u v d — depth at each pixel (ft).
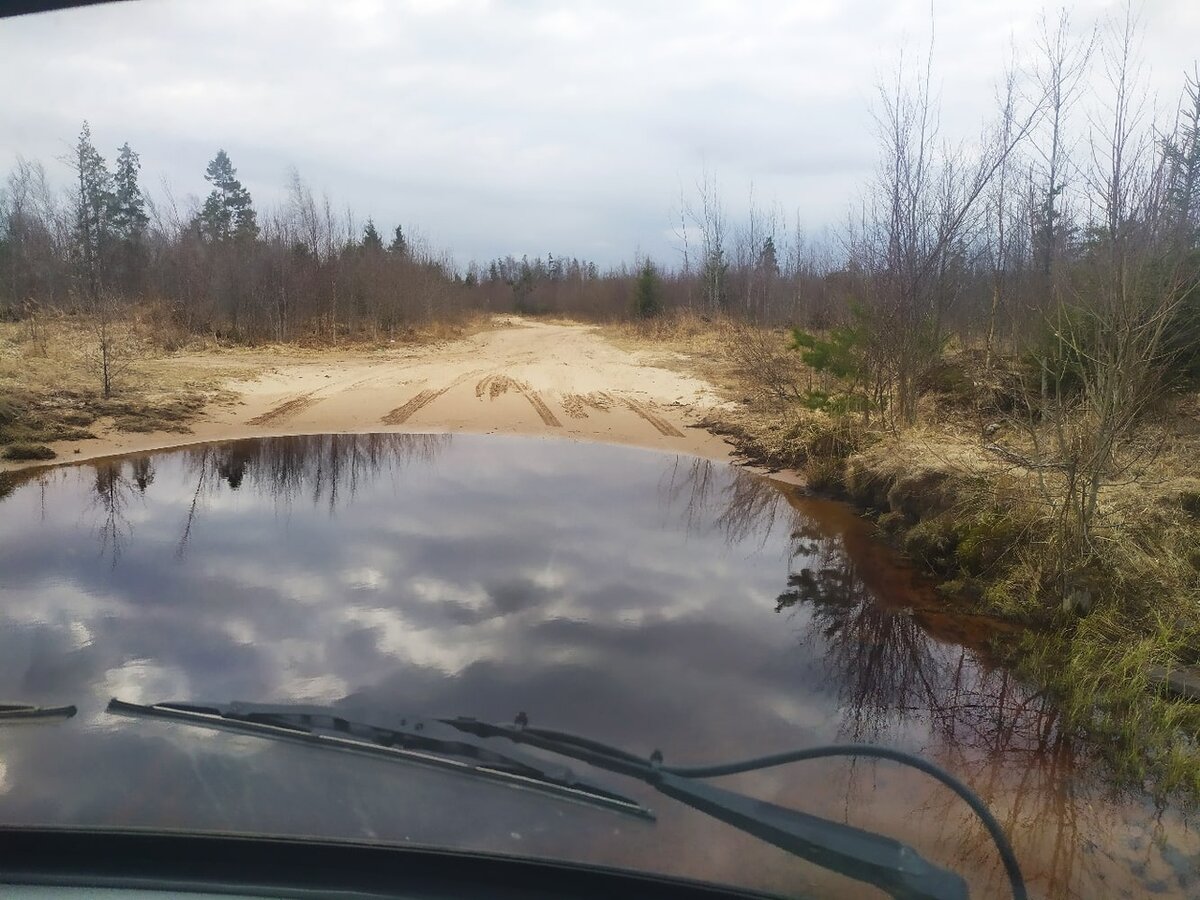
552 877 7.41
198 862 7.25
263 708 10.94
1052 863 10.19
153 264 80.07
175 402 45.91
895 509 28.63
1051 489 23.68
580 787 8.97
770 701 14.05
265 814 8.23
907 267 36.24
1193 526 21.63
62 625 15.62
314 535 23.31
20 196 67.26
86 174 68.69
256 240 88.07
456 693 12.99
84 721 10.56
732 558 23.88
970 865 9.66
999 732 14.15
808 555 25.07
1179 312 25.57
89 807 8.37
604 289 180.34
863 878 7.93
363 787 8.79
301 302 87.35
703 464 38.27
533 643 15.57
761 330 61.00
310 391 53.47
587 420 47.42
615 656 15.24
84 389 44.93
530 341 110.11
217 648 14.57
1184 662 17.35
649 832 8.37
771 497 32.86
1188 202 21.43
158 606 16.88
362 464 35.37
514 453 38.99
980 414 32.65
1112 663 16.89
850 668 16.11
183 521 24.85
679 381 62.90
